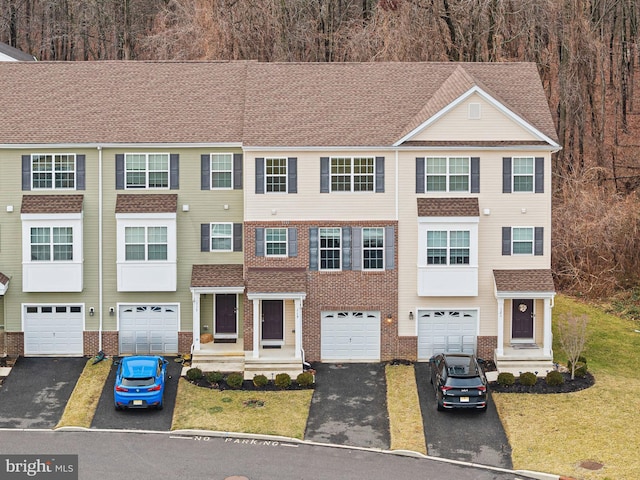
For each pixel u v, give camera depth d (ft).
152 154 131.03
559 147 128.06
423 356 132.16
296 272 130.00
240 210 131.75
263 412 113.09
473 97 128.06
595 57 200.03
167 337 133.08
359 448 103.55
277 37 193.98
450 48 189.88
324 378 124.77
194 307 128.36
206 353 128.06
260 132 130.21
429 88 137.90
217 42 190.08
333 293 130.72
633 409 113.09
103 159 130.72
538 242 130.00
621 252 180.34
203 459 99.19
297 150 128.98
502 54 192.44
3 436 105.40
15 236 130.72
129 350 133.08
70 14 224.12
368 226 130.11
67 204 129.39
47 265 129.39
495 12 190.70
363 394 119.44
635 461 98.32
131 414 112.68
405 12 186.91
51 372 125.80
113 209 131.03
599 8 207.31
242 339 133.69
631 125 206.59
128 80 140.26
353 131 130.72
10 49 167.53
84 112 134.82
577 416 111.04
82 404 115.03
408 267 130.52
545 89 198.08
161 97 137.69
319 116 133.08
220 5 191.83
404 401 116.37
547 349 127.54
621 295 173.47
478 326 130.82
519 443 104.01
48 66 141.90
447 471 97.04
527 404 114.83
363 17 207.92
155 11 219.61
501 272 129.80
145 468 96.22
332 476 94.89
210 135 131.44
